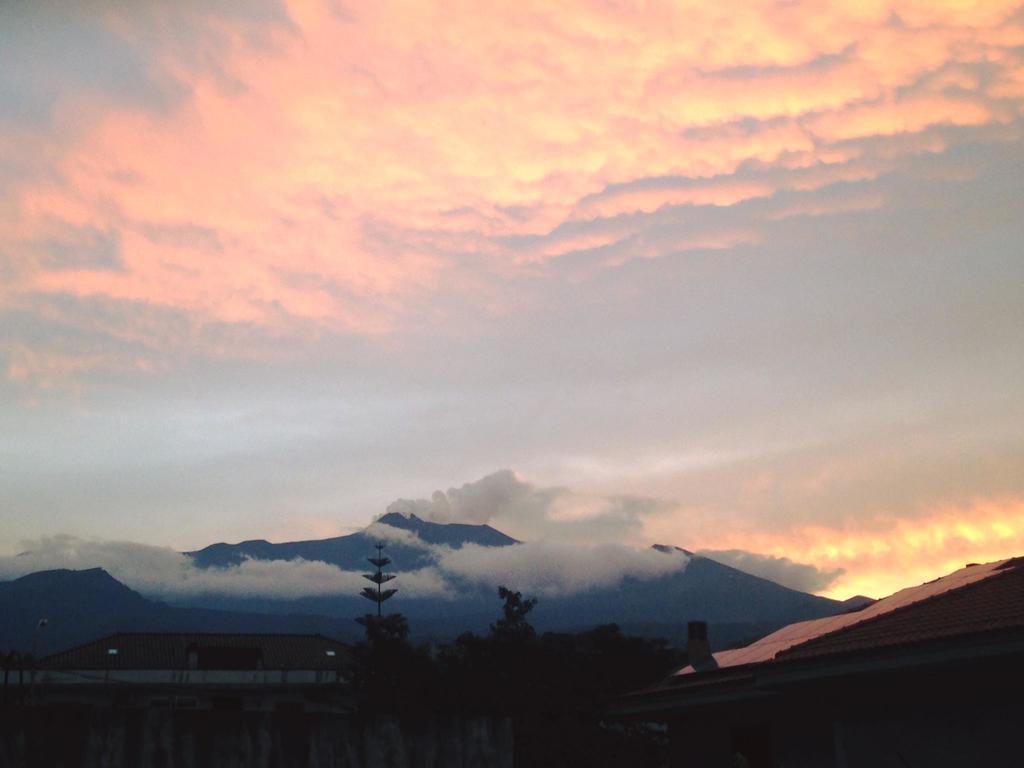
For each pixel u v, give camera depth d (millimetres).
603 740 28891
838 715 15977
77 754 13273
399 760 14750
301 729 14367
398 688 31766
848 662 14664
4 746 13023
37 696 40156
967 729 13836
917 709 14586
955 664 13430
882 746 15109
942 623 14289
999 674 13453
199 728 13898
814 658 15219
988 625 13094
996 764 13367
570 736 28656
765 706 19281
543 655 32125
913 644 13633
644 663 32062
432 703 31000
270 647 52375
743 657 22484
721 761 20828
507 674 31281
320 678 50375
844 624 20562
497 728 15320
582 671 31500
